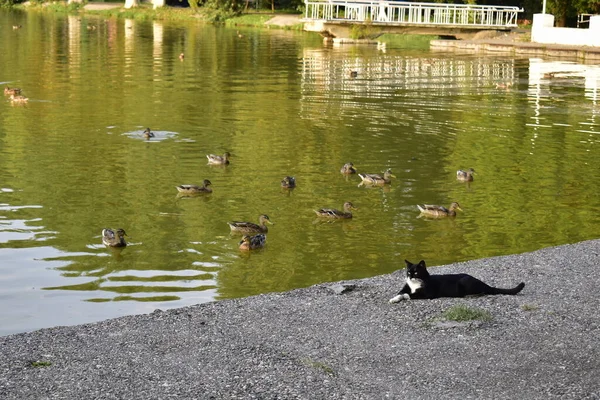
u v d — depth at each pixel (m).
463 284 12.55
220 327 11.30
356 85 43.53
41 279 15.11
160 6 105.50
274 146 27.36
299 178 23.23
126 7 107.31
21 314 13.45
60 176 22.59
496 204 21.00
